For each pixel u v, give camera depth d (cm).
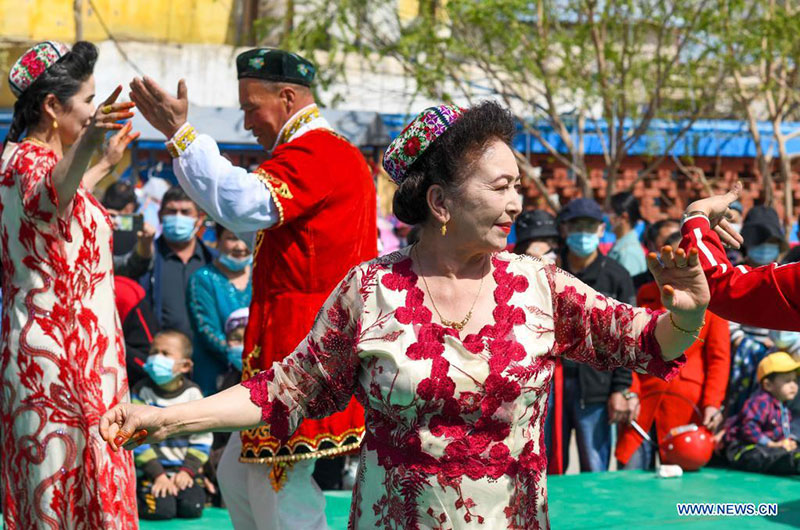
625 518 783
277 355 608
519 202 397
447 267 400
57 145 585
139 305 899
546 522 400
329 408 419
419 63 1395
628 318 397
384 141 1416
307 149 612
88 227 570
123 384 593
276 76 631
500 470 388
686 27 1373
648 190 1672
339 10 1364
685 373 933
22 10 1591
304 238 608
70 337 562
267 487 603
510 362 388
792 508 812
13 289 565
